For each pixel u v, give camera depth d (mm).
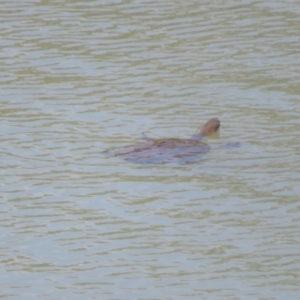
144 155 39406
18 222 34469
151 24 55250
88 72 48844
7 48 51875
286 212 34906
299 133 41656
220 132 42031
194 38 53188
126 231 33750
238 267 31234
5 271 31203
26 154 39938
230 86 46844
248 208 35281
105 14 56844
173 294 29594
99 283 30375
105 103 45094
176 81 47562
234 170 38438
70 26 55031
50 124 42875
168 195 36438
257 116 43469
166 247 32625
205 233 33531
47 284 30359
